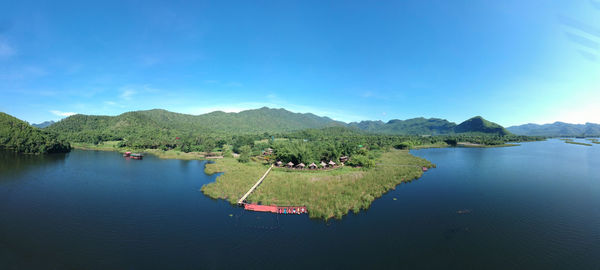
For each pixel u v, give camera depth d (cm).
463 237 3969
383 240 3856
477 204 5497
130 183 7150
